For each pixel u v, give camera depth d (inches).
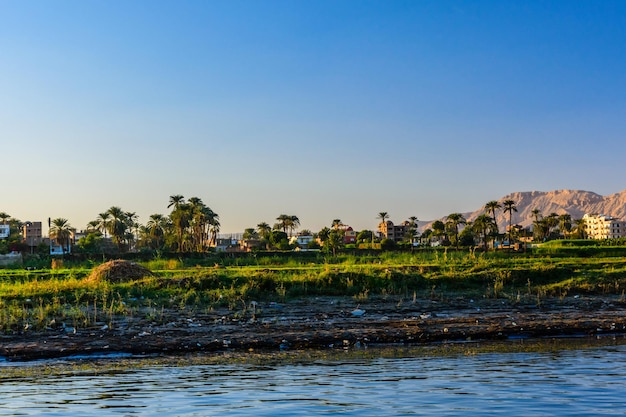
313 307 1298.0
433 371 653.3
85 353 839.1
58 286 1403.8
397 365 700.7
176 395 544.4
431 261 2176.4
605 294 1504.7
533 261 2062.0
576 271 1705.2
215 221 6048.2
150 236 6338.6
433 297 1435.8
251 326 1042.7
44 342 903.1
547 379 596.7
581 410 471.5
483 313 1223.5
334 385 581.0
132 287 1429.6
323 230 6707.7
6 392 569.9
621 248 2805.1
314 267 2084.2
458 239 6348.4
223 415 466.6
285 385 585.6
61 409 491.5
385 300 1395.2
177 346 869.8
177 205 5713.6
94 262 2687.0
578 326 1011.3
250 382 605.9
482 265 1797.5
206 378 635.5
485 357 754.2
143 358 807.1
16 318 1084.5
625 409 474.0
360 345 897.5
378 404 497.4
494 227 7140.8
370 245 5083.7
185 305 1301.7
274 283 1475.1
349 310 1256.2
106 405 505.0
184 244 5807.1
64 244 5826.8
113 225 5959.6
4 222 7795.3
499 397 517.7
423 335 941.8
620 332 1007.0
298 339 912.3
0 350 845.8
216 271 1797.5
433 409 478.9
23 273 1967.3
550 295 1493.6
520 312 1237.1
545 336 975.6
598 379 594.6
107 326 1032.8
